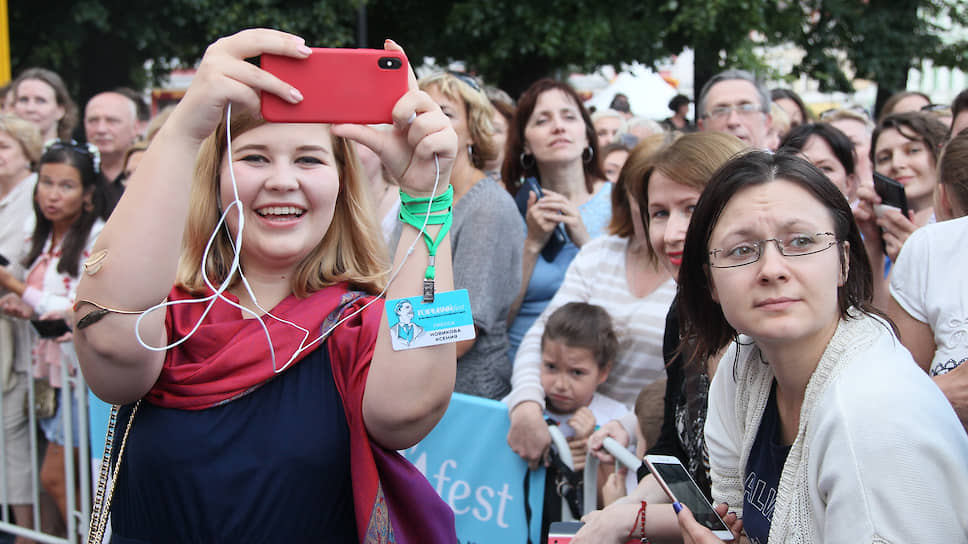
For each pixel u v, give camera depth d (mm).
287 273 1760
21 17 11914
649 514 2043
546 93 4066
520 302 3527
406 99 1497
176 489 1611
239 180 1648
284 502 1604
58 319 3777
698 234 1644
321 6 12211
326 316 1696
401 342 1533
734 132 4156
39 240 4117
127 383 1594
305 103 1496
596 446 2684
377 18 13461
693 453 2191
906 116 3617
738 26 11953
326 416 1634
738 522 1751
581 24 11797
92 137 5547
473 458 2842
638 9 12180
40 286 3998
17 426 3904
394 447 1627
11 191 4426
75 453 3713
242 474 1599
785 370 1571
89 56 12422
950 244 2186
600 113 6395
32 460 3824
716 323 1752
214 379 1642
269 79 1463
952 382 2023
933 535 1275
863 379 1401
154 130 5102
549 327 2906
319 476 1617
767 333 1498
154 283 1498
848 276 1570
